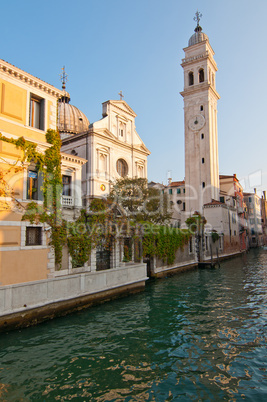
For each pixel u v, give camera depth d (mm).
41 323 13156
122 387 8047
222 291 20672
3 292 11578
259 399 7340
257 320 13742
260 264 39219
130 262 22859
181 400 7379
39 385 8180
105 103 38375
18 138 15945
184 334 12062
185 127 54938
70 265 18359
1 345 10805
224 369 8992
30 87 17000
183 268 31547
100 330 12555
